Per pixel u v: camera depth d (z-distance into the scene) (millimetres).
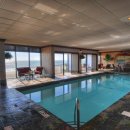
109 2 2564
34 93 6348
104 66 16703
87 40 7188
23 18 3455
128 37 6363
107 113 3055
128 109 3289
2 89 5688
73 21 3756
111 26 4336
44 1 2482
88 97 5570
